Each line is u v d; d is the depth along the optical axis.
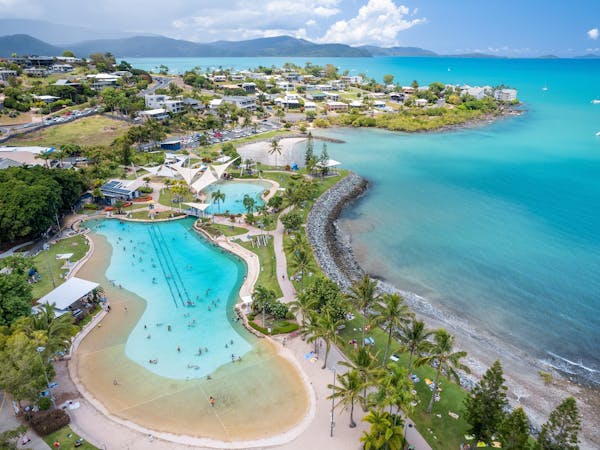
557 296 91.38
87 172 146.38
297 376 63.78
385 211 139.50
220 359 67.38
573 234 121.31
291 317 77.19
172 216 124.88
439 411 57.62
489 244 115.94
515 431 44.16
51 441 51.00
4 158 147.62
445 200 149.50
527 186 163.38
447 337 54.19
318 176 165.50
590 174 177.00
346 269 101.38
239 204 135.38
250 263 97.81
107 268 96.12
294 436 53.12
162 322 76.88
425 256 109.38
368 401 49.84
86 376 63.19
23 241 105.81
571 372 70.56
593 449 55.50
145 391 60.41
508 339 78.44
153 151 189.88
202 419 55.69
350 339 72.88
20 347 52.31
